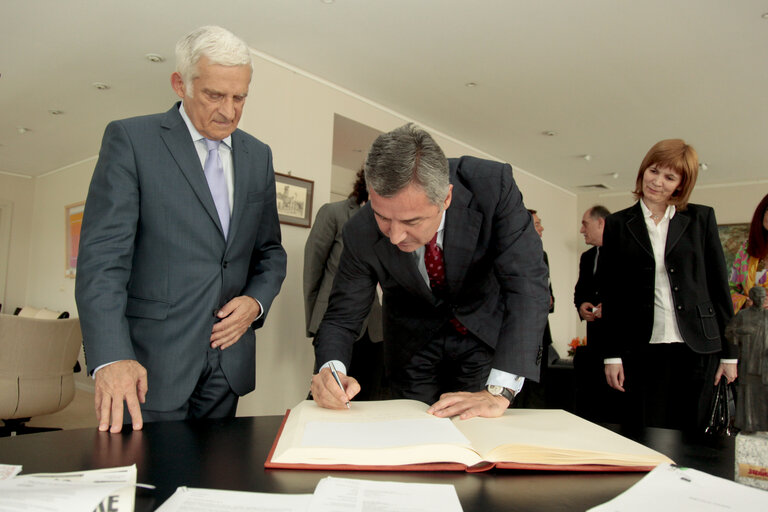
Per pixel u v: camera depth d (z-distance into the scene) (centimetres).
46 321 291
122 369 108
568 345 733
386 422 95
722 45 338
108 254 122
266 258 161
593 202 754
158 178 133
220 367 140
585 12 305
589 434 93
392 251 131
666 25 316
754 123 469
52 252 691
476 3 298
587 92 416
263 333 346
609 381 217
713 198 670
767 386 156
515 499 70
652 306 199
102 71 392
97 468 77
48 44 351
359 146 486
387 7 304
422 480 76
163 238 134
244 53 130
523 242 131
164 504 63
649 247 200
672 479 72
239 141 149
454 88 413
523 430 94
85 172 641
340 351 134
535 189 670
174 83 141
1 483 61
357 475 77
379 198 99
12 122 511
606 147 553
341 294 141
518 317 122
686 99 425
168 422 107
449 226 128
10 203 723
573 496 72
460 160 139
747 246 228
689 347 191
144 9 308
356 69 382
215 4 301
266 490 70
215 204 143
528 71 382
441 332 151
